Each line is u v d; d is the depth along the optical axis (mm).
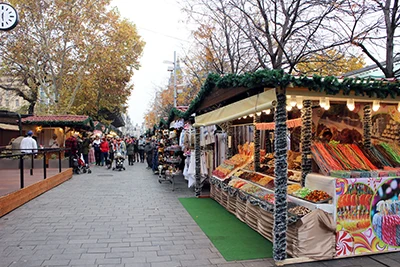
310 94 4605
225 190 7516
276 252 4316
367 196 4727
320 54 10883
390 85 4500
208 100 7785
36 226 6094
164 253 4719
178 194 9945
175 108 11602
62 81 23828
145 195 9719
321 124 6340
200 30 13953
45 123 17109
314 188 5133
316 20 10250
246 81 4469
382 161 5551
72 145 15969
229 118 6238
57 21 21766
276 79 4059
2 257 4469
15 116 15609
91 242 5188
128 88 31922
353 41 8180
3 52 22234
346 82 4305
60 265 4207
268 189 6105
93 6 22688
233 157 9016
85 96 28250
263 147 8602
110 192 10219
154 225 6270
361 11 8789
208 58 14727
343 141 6133
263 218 5512
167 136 16844
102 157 21578
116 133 42250
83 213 7230
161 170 12859
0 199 6746
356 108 6008
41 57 23031
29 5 20625
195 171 9555
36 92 27203
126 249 4875
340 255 4559
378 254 4738
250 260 4473
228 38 13266
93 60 23703
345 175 4828
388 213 4828
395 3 7422
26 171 13320
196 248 4953
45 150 10492
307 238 4449
